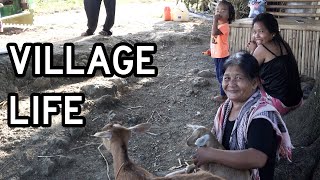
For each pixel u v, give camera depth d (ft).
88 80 20.45
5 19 29.25
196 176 8.67
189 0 39.06
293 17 24.20
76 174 14.14
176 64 23.82
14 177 13.67
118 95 19.44
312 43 20.86
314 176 13.53
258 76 9.43
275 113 9.23
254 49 15.03
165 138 16.25
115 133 9.90
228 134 9.66
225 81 9.45
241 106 9.52
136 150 15.52
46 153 14.71
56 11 39.70
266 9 24.94
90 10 26.81
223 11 18.79
